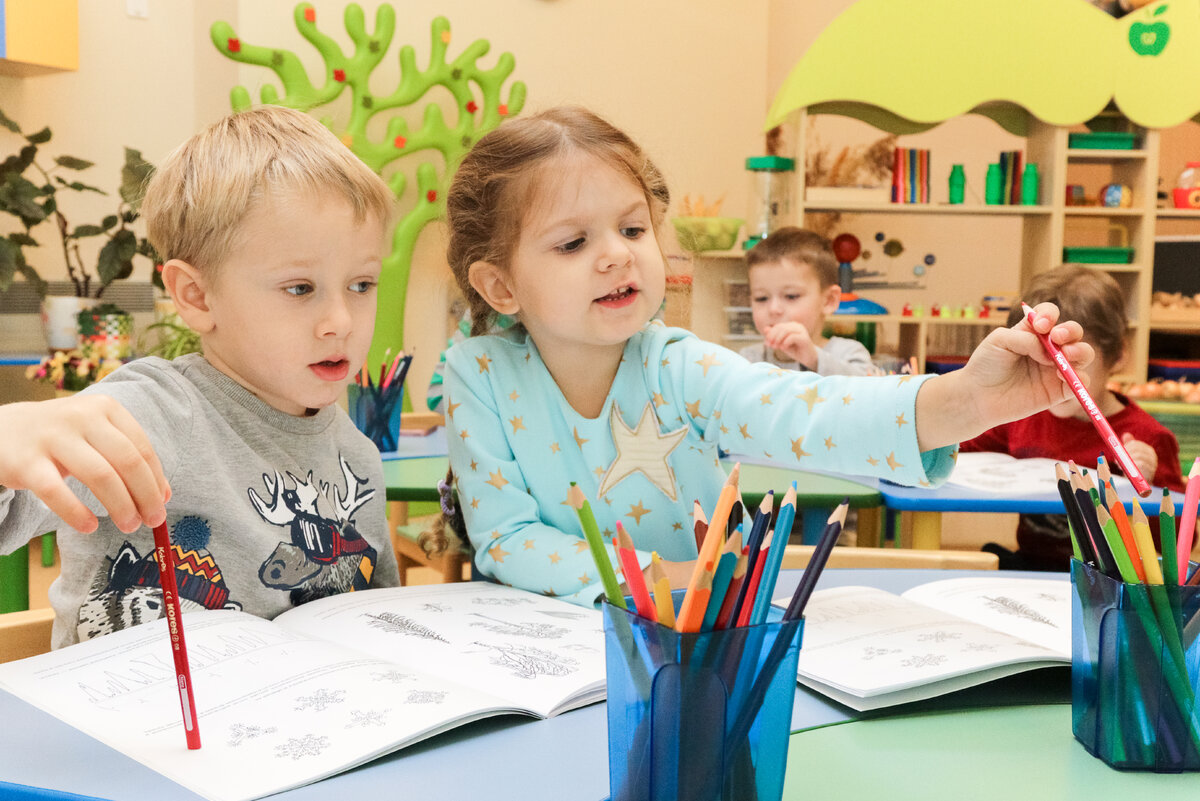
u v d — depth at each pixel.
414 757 0.52
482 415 0.99
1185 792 0.50
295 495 0.91
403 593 0.84
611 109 3.61
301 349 0.83
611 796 0.47
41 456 0.51
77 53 3.01
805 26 4.05
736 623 0.45
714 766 0.43
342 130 3.24
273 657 0.63
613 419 0.97
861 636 0.68
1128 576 0.52
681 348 0.97
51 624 0.81
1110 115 3.34
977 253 4.15
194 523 0.84
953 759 0.54
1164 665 0.52
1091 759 0.54
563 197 0.88
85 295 3.14
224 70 3.24
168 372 0.86
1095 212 3.30
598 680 0.61
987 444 2.23
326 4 3.24
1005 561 2.06
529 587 0.89
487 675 0.62
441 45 3.22
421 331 3.42
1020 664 0.63
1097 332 1.98
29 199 2.92
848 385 0.81
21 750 0.51
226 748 0.51
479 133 3.32
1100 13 3.16
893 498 1.41
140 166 3.04
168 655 0.63
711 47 3.73
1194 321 3.39
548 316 0.91
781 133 3.84
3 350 3.21
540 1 3.49
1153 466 1.82
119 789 0.47
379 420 1.72
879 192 3.31
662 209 1.01
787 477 1.56
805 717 0.59
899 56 3.13
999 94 3.16
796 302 2.76
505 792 0.48
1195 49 3.19
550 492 0.98
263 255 0.80
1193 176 3.43
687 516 0.98
